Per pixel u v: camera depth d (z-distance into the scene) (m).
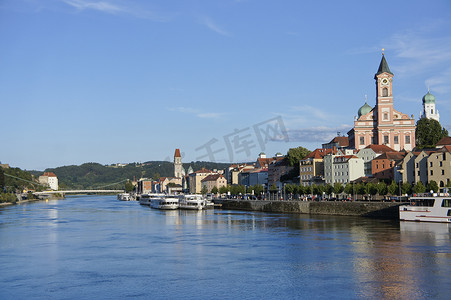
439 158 183.25
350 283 78.06
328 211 186.38
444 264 89.44
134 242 122.25
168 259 98.38
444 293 72.38
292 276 82.94
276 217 183.88
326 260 94.44
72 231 149.00
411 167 199.38
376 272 84.50
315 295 72.38
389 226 140.75
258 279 81.38
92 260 98.62
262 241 118.94
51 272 88.44
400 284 77.12
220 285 78.25
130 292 75.31
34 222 183.38
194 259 98.00
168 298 72.12
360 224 148.25
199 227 155.38
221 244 115.88
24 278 84.31
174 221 181.25
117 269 90.12
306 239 120.38
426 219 148.00
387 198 188.00
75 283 80.69
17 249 112.81
